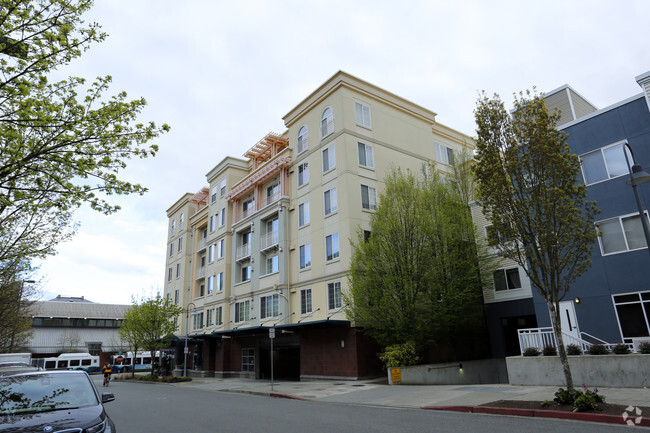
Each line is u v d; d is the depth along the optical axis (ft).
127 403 55.88
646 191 52.42
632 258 52.06
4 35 25.50
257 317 103.91
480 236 80.48
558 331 35.09
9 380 22.39
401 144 98.84
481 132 39.45
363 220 85.40
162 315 121.29
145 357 203.72
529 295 76.59
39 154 27.91
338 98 91.35
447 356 82.33
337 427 31.40
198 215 150.82
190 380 106.11
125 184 30.96
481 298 80.64
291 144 104.12
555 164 35.63
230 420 37.29
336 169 88.48
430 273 67.72
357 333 76.79
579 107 76.64
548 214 35.32
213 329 125.90
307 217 94.68
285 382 83.92
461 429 28.76
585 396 31.73
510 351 81.20
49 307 230.89
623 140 54.80
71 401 21.49
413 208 71.00
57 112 28.78
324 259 87.71
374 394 51.90
